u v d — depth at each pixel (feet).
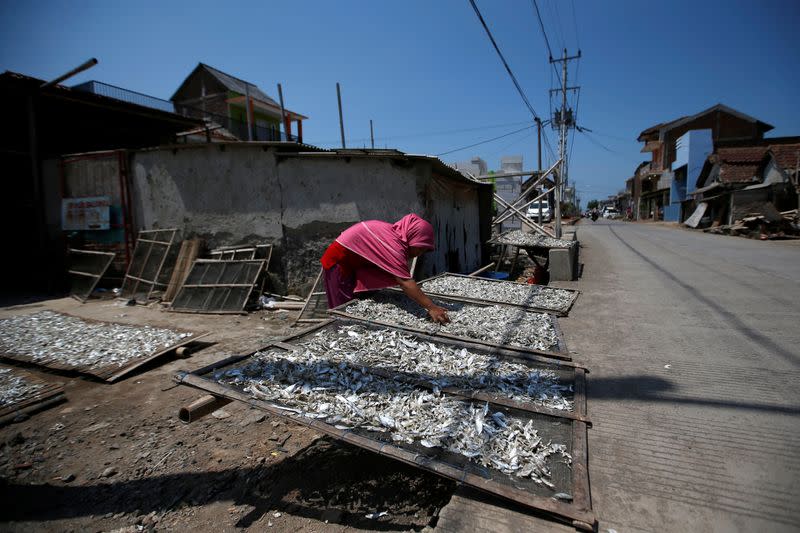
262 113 96.37
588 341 14.19
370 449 6.58
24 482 8.81
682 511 6.18
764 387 10.32
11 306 24.71
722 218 73.56
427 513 7.49
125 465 9.32
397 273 13.39
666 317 17.19
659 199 136.46
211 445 9.99
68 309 23.89
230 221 25.09
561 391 9.38
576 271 29.60
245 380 8.79
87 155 28.14
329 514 7.61
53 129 34.09
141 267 26.66
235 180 24.70
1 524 7.63
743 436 8.14
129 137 40.14
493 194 41.50
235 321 20.74
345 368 9.68
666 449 7.75
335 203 23.00
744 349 13.16
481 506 5.89
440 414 7.87
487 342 11.79
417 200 21.89
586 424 7.87
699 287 23.63
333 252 15.08
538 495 5.97
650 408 9.34
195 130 46.32
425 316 14.10
